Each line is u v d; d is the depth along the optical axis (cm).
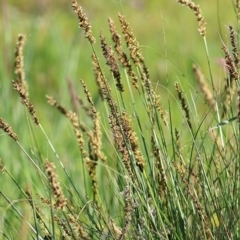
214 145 175
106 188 191
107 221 171
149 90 171
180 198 171
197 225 169
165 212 170
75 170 208
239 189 171
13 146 220
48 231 170
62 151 222
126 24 169
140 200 168
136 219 169
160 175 170
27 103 169
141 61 170
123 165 168
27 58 255
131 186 168
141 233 167
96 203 174
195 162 179
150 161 175
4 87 235
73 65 283
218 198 173
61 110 183
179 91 172
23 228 167
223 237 169
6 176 207
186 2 171
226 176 174
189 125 171
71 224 170
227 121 168
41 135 239
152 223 169
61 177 202
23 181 207
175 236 169
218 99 175
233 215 169
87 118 209
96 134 174
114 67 168
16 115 228
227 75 179
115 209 180
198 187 174
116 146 175
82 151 174
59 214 175
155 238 169
